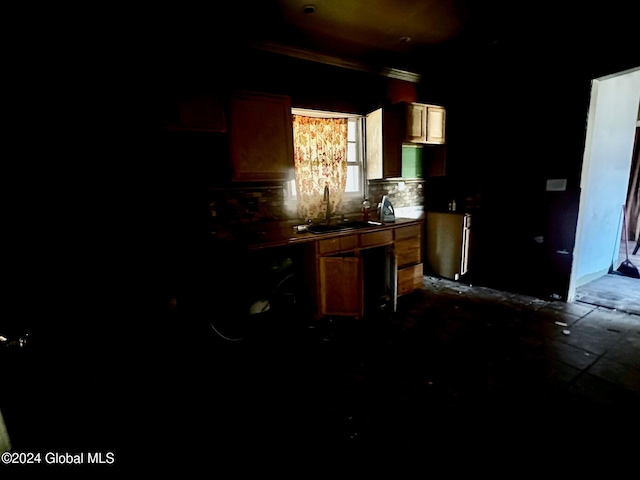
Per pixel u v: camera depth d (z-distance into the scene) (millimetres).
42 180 1891
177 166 2312
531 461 1225
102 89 2000
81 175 2002
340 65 2939
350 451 1317
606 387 1651
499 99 3088
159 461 1327
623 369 1805
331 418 1516
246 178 2355
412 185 3816
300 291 2779
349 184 3311
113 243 2121
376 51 2832
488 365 1896
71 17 1877
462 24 2369
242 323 2482
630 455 1232
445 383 1741
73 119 1952
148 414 1612
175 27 2166
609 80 2725
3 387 1604
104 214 2086
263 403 1657
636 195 4617
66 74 1907
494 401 1578
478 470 1196
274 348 2248
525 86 2867
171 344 2205
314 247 2471
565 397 1585
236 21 2268
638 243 4066
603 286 3193
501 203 3219
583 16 2275
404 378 1805
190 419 1565
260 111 2346
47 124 1886
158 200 2268
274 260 2775
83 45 1929
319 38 2553
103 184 2070
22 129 1826
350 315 2582
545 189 2857
